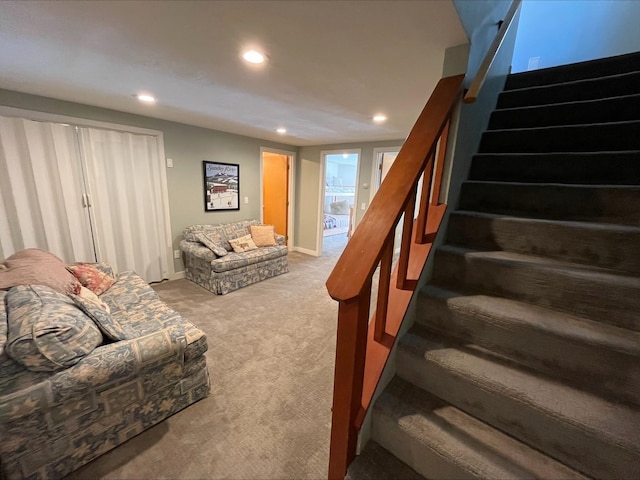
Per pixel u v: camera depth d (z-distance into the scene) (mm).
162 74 1940
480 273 1380
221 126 3820
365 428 1131
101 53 1629
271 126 3684
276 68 1778
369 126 3420
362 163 4730
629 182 1426
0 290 1692
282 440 1537
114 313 2139
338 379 984
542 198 1508
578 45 2797
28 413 1148
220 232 4145
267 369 2127
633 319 1038
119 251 3393
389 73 1786
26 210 2699
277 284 3934
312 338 2578
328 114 2883
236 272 3654
